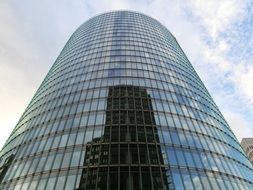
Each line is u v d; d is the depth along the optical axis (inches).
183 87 2113.7
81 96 1871.3
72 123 1621.6
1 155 1797.5
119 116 1619.1
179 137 1525.6
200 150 1481.3
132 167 1267.2
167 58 2513.5
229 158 1552.7
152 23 3481.8
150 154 1353.3
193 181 1258.6
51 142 1520.7
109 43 2677.2
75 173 1262.3
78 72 2217.0
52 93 2060.8
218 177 1341.0
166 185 1203.9
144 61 2326.5
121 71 2132.1
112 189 1163.3
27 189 1255.5
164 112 1707.7
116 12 3818.9
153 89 1941.4
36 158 1441.9
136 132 1492.4
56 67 2598.4
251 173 1600.6
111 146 1392.7
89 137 1475.1
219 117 2020.2
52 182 1245.7
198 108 1921.8
